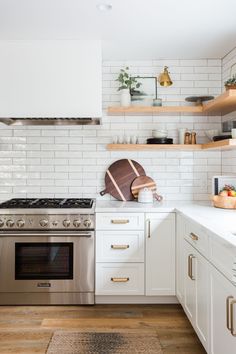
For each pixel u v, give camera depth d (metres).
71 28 2.72
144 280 2.91
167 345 2.27
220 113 3.38
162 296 2.98
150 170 3.52
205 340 2.00
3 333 2.43
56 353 2.17
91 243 2.89
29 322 2.60
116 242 2.91
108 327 2.53
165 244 2.91
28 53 2.97
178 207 2.92
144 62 3.49
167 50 3.22
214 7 2.36
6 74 2.97
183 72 3.49
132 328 2.51
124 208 2.90
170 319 2.67
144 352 2.18
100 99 2.98
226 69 3.34
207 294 1.96
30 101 2.97
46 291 2.91
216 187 3.04
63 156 3.49
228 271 1.61
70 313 2.77
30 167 3.48
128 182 3.47
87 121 3.27
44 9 2.39
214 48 3.17
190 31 2.78
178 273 2.83
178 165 3.53
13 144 3.47
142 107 3.19
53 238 2.88
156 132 3.26
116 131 3.51
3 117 2.98
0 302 2.91
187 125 3.51
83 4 2.32
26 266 2.91
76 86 2.98
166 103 3.48
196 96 3.22
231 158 3.26
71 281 2.90
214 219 2.28
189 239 2.44
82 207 2.88
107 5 2.33
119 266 2.91
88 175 3.50
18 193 3.49
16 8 2.38
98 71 2.99
